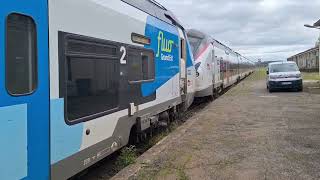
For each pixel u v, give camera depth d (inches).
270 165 315.0
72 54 245.4
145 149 400.8
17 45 196.2
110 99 300.7
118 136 316.2
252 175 290.2
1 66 185.8
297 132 445.4
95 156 276.4
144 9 389.7
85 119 260.5
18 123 195.6
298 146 377.7
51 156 221.8
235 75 1418.6
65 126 236.1
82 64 257.8
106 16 293.6
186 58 573.0
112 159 356.5
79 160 253.9
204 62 756.6
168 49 467.2
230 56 1262.3
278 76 1023.0
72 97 245.1
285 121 524.4
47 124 217.6
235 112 624.1
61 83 231.9
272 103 744.3
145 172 297.1
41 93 212.4
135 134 366.9
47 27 218.7
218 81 938.1
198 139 414.6
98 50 280.5
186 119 585.0
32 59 206.4
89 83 267.1
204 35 799.7
